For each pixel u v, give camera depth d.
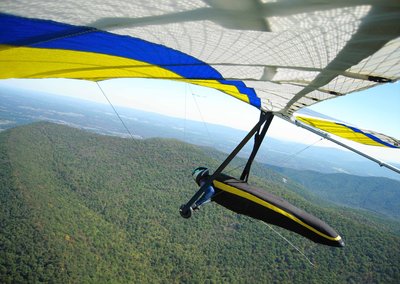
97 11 1.23
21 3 1.11
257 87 3.59
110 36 1.65
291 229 5.86
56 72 2.46
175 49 1.92
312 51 1.53
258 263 125.19
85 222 139.25
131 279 109.12
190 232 151.12
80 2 1.12
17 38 1.55
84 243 120.69
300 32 1.27
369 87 2.14
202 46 1.77
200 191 5.76
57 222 127.12
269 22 1.21
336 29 1.17
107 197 178.50
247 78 2.46
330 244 5.46
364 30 1.11
